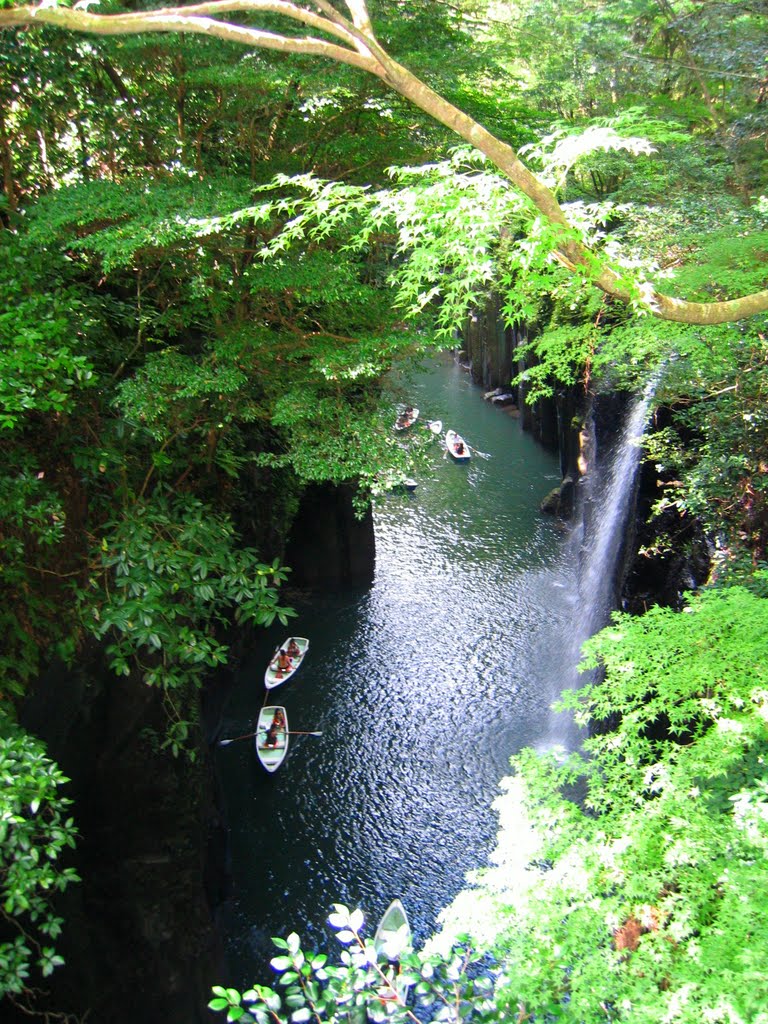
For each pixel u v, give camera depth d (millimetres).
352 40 5207
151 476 13125
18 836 6895
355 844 16141
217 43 11602
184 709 13344
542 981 6312
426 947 5797
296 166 13477
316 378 12367
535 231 5848
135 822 12750
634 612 18750
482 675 21172
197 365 11641
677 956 6188
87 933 12008
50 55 11555
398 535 28688
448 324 7398
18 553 10156
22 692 9859
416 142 13078
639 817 7070
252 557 10969
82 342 10805
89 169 13094
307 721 19484
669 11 18531
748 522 14773
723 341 11594
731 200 14195
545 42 18141
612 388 19984
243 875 15359
